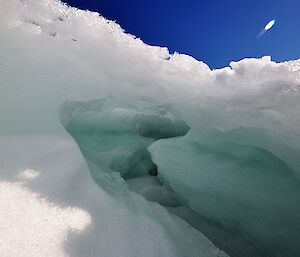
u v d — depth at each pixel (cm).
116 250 182
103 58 420
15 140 237
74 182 225
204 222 319
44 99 299
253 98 376
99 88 375
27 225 170
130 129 553
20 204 181
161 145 428
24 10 366
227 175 328
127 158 463
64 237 173
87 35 422
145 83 438
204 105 413
